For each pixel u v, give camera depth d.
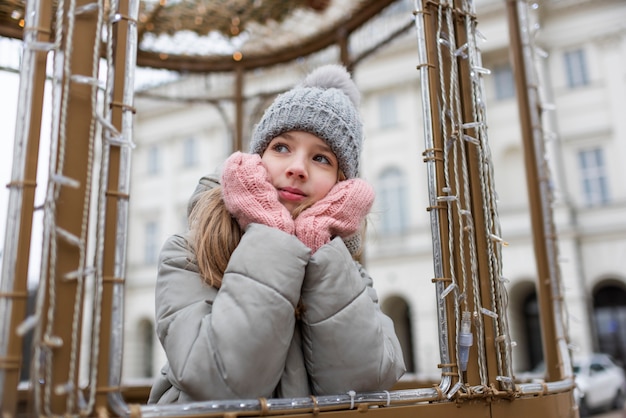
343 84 1.12
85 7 0.62
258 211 0.80
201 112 15.12
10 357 0.53
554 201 1.42
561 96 12.36
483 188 0.90
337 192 0.88
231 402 0.61
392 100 13.46
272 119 0.93
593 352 10.97
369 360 0.76
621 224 11.46
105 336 0.58
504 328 0.86
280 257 0.74
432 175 0.84
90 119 0.61
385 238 12.88
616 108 11.81
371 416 0.70
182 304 0.81
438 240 0.82
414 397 0.74
